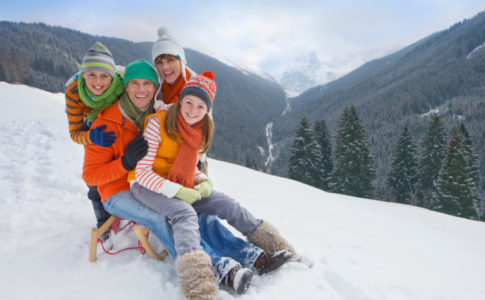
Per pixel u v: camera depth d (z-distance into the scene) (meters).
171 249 1.94
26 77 79.94
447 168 24.69
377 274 2.24
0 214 2.66
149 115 2.14
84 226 2.60
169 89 2.65
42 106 17.25
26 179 3.71
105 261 2.05
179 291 1.76
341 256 2.54
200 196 2.06
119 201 2.10
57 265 2.00
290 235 3.01
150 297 1.71
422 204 28.27
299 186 8.28
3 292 1.66
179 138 2.12
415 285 2.17
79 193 3.42
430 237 4.79
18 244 2.20
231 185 5.97
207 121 2.24
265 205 4.45
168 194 1.95
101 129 2.02
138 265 2.01
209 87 2.12
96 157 2.04
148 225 2.02
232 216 2.15
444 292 2.15
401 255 3.11
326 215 4.70
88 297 1.67
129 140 2.13
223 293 1.71
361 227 4.34
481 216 29.36
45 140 6.47
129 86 2.11
